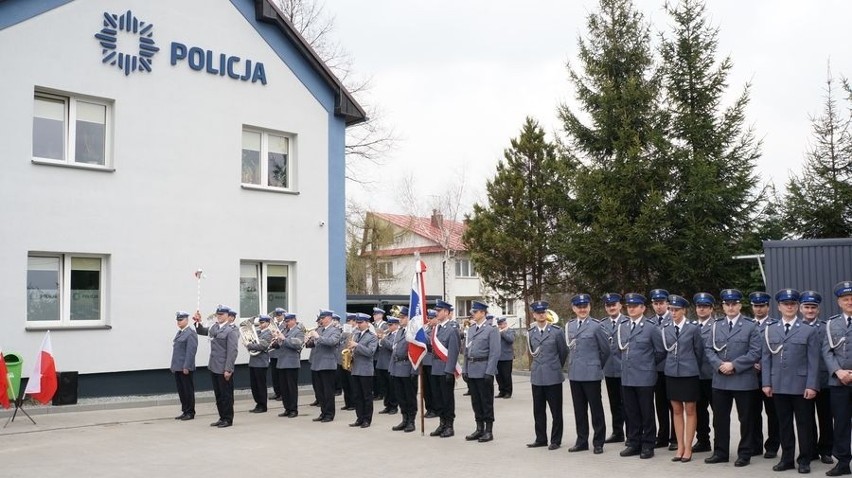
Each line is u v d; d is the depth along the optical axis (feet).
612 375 39.17
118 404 52.47
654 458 34.96
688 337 34.37
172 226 59.26
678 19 87.15
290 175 68.49
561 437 38.04
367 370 45.37
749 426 33.14
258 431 43.70
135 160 57.36
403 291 182.19
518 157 106.22
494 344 39.83
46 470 33.01
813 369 31.12
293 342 49.78
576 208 88.53
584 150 91.61
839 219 81.71
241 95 64.28
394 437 41.52
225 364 45.14
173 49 59.93
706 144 84.12
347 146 114.62
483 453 36.58
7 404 44.86
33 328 51.55
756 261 80.02
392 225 162.20
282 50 67.56
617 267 84.48
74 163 54.24
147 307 57.41
